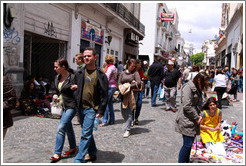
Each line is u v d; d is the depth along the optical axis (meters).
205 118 3.95
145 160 3.65
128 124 4.86
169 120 6.57
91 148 3.53
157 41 33.44
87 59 3.23
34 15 8.61
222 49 34.06
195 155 3.81
